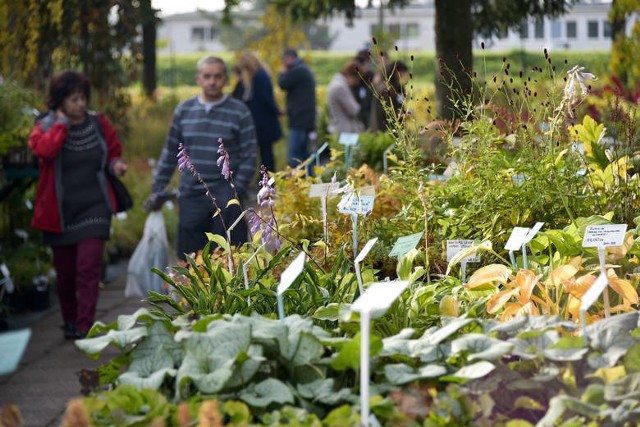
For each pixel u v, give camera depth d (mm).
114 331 3289
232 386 2992
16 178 8680
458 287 4090
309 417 2805
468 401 2871
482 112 6027
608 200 5402
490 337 3164
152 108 23297
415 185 5496
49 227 7695
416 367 3164
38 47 12766
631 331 3186
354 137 8219
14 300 8883
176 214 13062
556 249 4914
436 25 10148
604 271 3828
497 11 11727
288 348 3113
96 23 14195
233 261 4766
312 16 12609
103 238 7789
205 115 7820
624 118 6266
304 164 6988
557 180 5020
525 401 2932
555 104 5637
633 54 11656
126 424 2787
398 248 4402
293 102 15117
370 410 2865
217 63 7789
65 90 7648
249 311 4031
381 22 24625
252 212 4785
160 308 4121
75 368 6969
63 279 7840
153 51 23312
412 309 3938
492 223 4992
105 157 7805
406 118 6242
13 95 8633
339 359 3045
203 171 7785
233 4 13352
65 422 2699
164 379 3164
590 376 2932
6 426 2799
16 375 6777
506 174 5277
